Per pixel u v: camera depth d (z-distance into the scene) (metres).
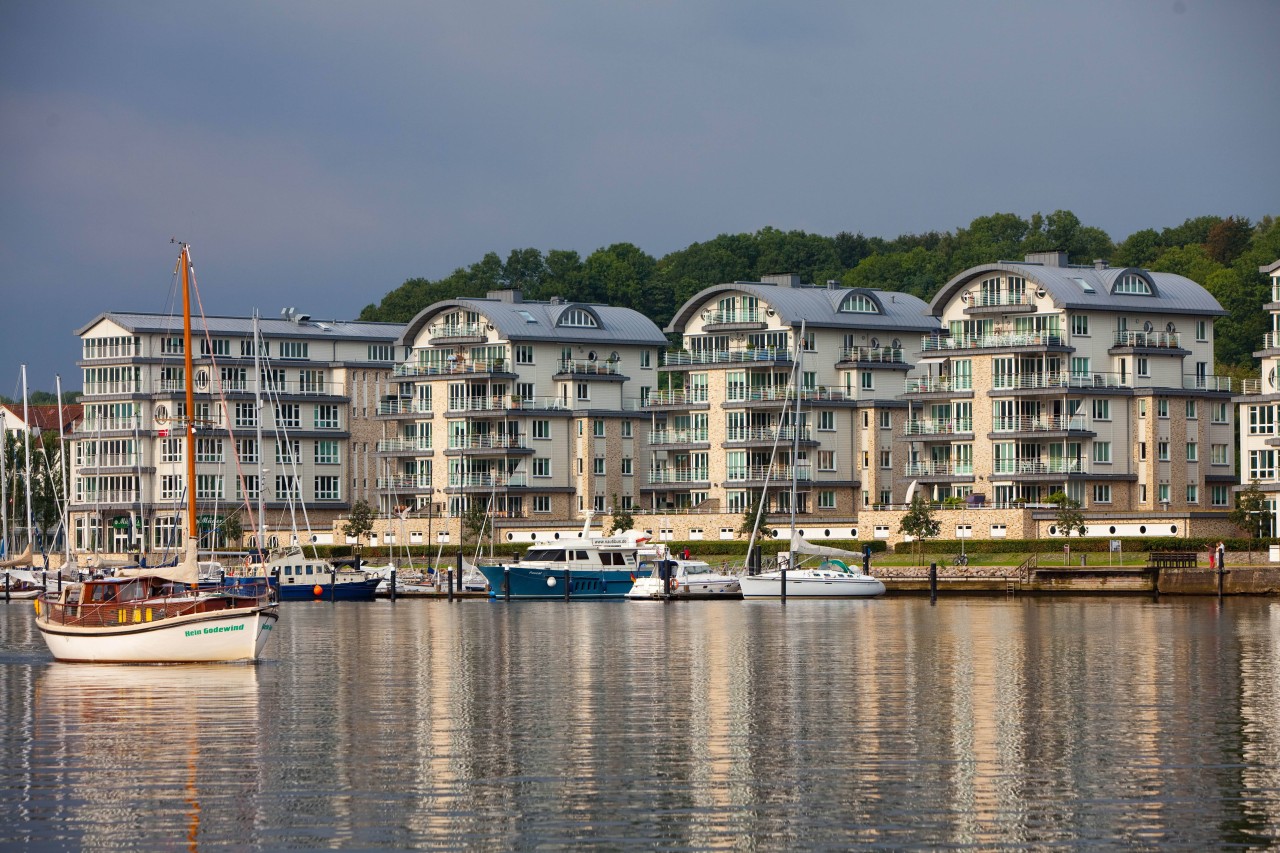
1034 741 61.16
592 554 162.00
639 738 62.22
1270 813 49.38
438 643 104.38
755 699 73.25
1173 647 96.50
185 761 57.84
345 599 163.00
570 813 49.75
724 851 45.81
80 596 91.38
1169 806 50.28
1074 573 149.38
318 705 71.81
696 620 125.00
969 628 112.44
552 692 76.31
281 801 51.44
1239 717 67.00
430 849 46.06
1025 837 46.91
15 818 49.53
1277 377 162.75
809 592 153.75
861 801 51.09
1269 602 138.88
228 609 88.69
